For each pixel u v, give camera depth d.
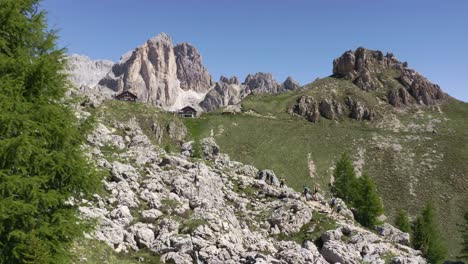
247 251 32.66
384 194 127.31
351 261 35.62
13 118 15.34
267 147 158.50
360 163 149.38
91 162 18.84
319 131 175.75
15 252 14.75
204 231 32.44
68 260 16.97
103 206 33.06
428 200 122.12
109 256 26.23
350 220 51.50
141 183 41.00
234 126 174.25
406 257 38.53
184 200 39.97
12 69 16.56
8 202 14.66
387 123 190.75
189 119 177.62
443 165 143.88
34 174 16.47
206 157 78.44
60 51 18.44
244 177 58.44
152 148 61.72
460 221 107.12
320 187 134.25
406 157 151.75
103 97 131.38
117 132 68.44
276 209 48.00
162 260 28.77
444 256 79.12
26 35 17.59
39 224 16.00
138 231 30.88
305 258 32.34
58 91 18.06
